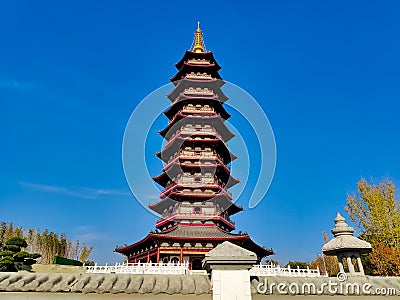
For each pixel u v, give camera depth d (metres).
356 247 23.86
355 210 55.16
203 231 50.22
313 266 75.31
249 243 48.19
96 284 20.48
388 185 54.97
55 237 80.62
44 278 20.69
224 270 17.38
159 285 20.86
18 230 79.81
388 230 50.88
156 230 52.22
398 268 45.66
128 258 58.09
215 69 62.81
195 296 20.25
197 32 68.50
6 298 19.34
